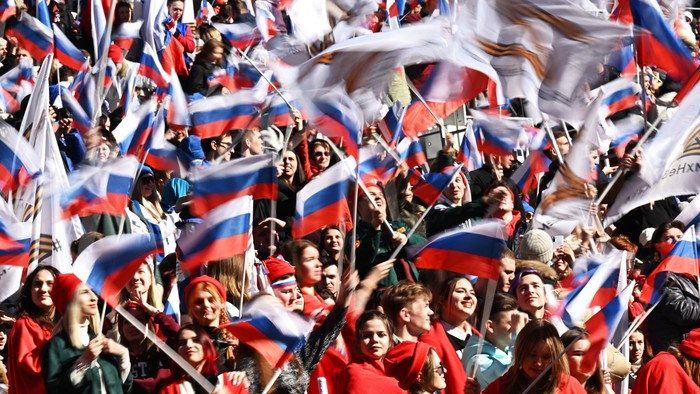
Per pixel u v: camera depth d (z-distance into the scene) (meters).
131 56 25.23
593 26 14.08
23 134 16.58
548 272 16.39
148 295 15.12
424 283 15.34
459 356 15.01
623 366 15.77
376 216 17.67
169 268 16.20
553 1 14.06
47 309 13.64
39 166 16.00
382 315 13.18
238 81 22.80
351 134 14.66
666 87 25.55
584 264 17.02
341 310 13.18
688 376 15.12
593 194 18.61
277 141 20.52
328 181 15.62
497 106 20.97
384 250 17.78
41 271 13.68
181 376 12.83
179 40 28.23
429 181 19.41
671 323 16.52
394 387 12.91
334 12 20.81
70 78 24.39
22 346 13.41
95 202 14.18
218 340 13.66
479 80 16.09
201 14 30.58
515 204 19.86
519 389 13.56
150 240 12.72
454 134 25.42
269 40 21.70
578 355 14.27
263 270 15.48
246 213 14.06
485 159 21.55
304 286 15.77
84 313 12.61
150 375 13.62
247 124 20.00
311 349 13.00
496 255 14.31
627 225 22.08
